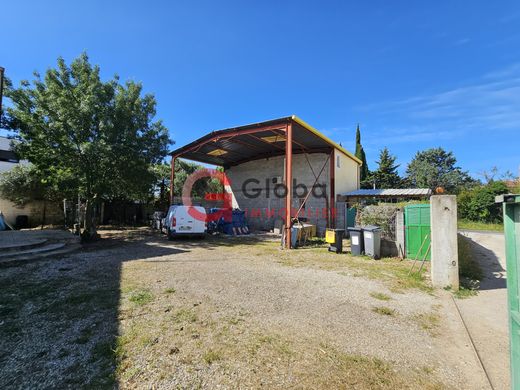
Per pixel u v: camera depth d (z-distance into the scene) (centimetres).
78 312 379
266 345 297
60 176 1051
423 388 231
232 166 1995
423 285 552
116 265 679
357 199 1656
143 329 329
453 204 541
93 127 1085
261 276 603
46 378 232
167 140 1339
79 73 1095
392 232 880
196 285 521
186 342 300
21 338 304
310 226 1283
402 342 313
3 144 1549
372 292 501
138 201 1998
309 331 336
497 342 318
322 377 242
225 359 267
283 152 1708
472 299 476
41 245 870
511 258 162
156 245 1035
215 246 1048
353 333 333
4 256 716
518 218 158
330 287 529
